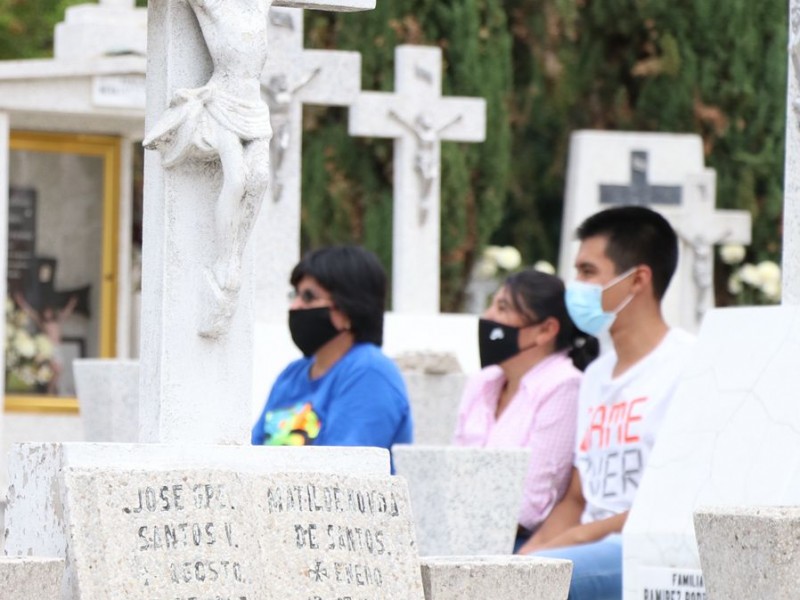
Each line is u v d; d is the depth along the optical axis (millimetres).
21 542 9078
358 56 21641
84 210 22578
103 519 8344
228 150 9180
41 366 22344
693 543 11305
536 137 33594
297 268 14070
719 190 33031
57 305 22453
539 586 9102
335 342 14008
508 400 14992
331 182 29297
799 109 11414
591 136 29641
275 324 20266
